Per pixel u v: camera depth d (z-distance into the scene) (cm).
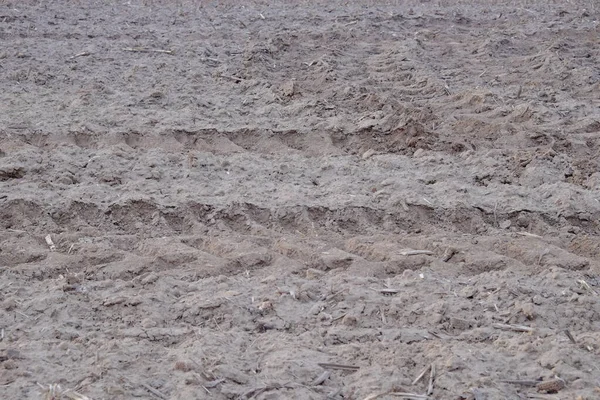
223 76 801
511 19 1078
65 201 541
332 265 489
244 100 740
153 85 770
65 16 1023
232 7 1128
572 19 1077
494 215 551
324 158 632
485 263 489
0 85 753
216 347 396
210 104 730
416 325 429
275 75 820
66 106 705
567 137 678
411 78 829
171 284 457
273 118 706
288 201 551
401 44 932
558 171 617
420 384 374
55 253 489
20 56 832
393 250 504
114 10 1077
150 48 877
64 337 410
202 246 511
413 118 686
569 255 499
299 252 499
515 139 676
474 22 1065
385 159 630
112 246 504
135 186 568
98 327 421
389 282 464
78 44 888
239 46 907
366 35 974
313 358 391
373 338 415
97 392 359
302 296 446
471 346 404
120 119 680
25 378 370
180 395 360
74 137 652
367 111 726
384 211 550
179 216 540
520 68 869
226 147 654
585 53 916
